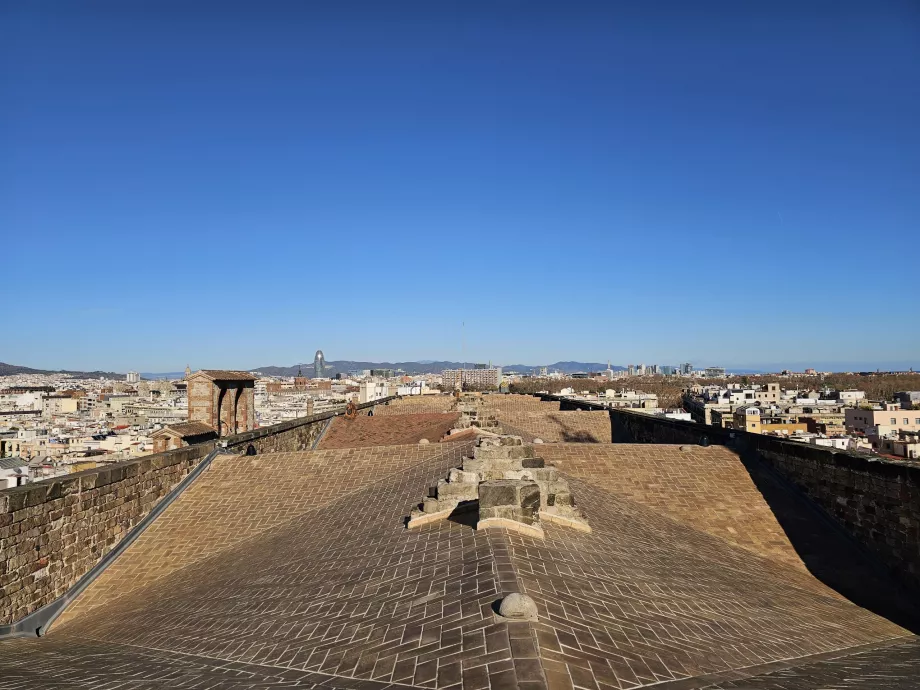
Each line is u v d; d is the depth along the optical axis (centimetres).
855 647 944
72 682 751
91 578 1492
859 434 8100
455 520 1255
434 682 584
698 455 1959
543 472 1348
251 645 832
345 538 1382
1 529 1228
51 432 17062
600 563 1062
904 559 1315
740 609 1005
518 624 670
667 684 604
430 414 4316
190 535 1688
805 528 1581
